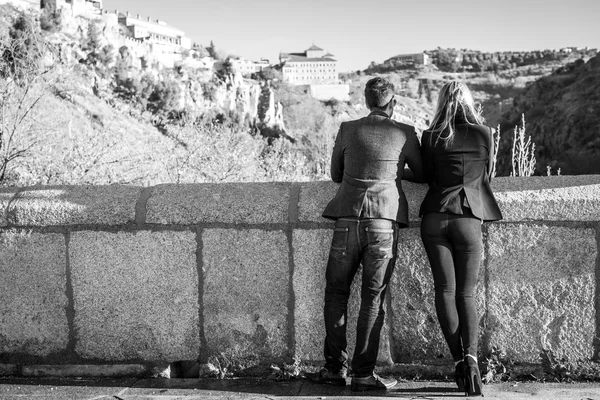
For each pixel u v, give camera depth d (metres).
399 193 3.78
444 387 3.87
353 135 3.80
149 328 4.18
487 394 3.70
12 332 4.24
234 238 4.11
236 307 4.14
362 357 3.75
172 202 4.11
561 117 99.31
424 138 3.83
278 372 4.11
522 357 3.99
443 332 3.72
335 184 4.10
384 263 3.68
